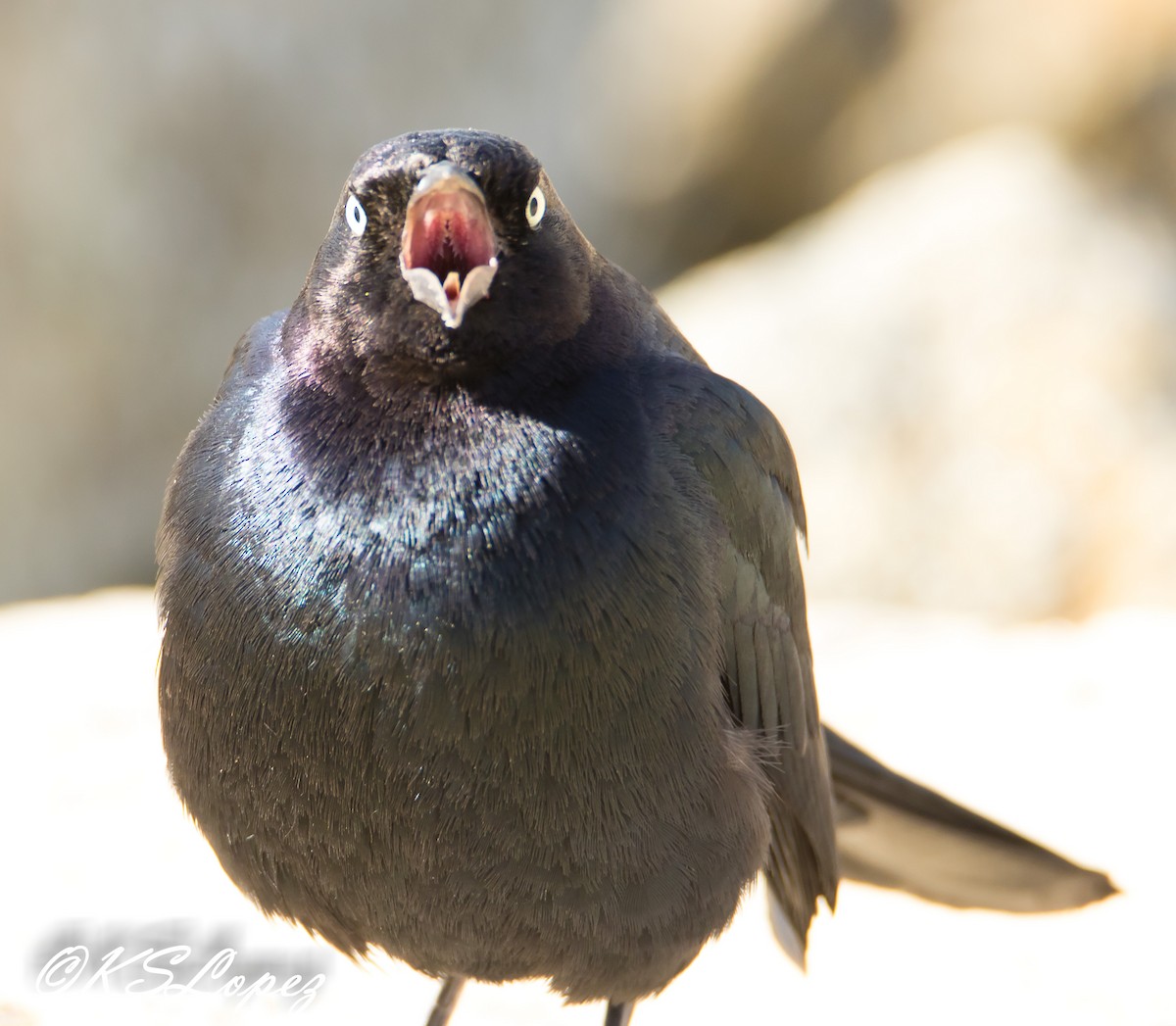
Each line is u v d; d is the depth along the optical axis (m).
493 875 6.74
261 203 24.12
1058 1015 8.95
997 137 24.17
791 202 27.19
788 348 19.95
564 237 6.73
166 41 23.59
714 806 6.98
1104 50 24.59
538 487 6.59
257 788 6.73
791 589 7.90
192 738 6.82
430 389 6.65
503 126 26.78
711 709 6.92
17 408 22.95
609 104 27.83
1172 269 20.53
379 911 6.97
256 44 24.16
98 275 23.19
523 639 6.47
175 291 23.61
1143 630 13.67
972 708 12.45
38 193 22.94
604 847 6.75
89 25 23.19
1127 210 22.17
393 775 6.54
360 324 6.59
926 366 19.44
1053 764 11.62
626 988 7.32
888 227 21.41
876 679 13.01
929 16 26.08
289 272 24.28
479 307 6.53
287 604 6.51
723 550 7.25
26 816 10.50
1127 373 19.00
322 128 24.64
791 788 8.12
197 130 23.75
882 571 18.52
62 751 11.34
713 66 27.39
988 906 9.38
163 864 10.02
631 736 6.64
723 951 9.73
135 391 23.38
